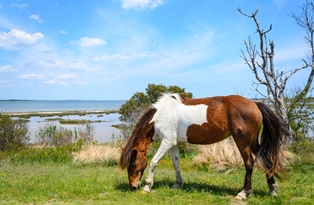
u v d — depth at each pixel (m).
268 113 5.35
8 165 9.52
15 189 6.15
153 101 15.55
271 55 10.46
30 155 10.79
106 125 33.66
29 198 5.51
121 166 6.00
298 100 10.20
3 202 5.32
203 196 5.52
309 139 10.30
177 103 5.95
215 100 5.62
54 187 6.25
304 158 8.45
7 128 13.18
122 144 12.37
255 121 5.22
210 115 5.49
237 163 8.49
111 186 6.33
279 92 10.35
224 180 7.01
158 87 15.88
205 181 6.87
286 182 6.63
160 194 5.71
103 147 10.95
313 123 10.45
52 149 11.35
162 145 5.95
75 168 9.30
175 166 6.23
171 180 6.93
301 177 7.13
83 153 10.21
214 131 5.50
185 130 5.75
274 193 5.49
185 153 11.52
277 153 5.25
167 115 5.92
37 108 90.88
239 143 5.29
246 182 5.39
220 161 8.72
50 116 50.78
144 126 6.12
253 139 5.52
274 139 5.27
